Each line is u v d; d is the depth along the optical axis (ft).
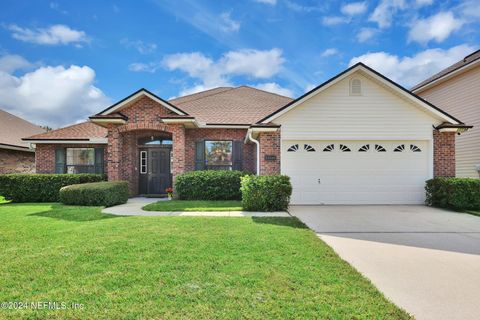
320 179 36.22
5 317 9.24
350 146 36.42
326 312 9.57
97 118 39.73
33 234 19.76
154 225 22.35
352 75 36.40
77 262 14.07
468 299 11.02
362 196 36.22
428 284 12.33
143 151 47.44
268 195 30.73
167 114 41.29
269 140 36.04
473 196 31.01
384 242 18.75
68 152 48.19
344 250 16.97
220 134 44.86
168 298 10.45
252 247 16.58
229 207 32.35
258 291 11.02
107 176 44.16
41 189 41.14
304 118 36.19
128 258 14.60
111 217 26.48
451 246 17.93
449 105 50.44
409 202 36.11
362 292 11.11
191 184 38.86
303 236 19.20
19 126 73.31
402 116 36.29
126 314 9.39
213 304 10.03
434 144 36.19
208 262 14.05
